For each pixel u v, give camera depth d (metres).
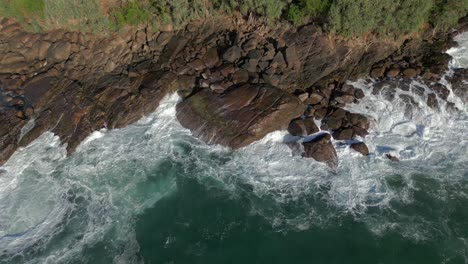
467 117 32.25
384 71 35.25
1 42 41.03
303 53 36.22
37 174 31.84
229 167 31.02
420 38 37.34
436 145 30.81
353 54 36.34
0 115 34.97
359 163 30.08
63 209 29.53
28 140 33.69
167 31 39.78
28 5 39.94
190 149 32.44
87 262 26.36
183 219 28.30
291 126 32.12
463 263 24.27
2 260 26.66
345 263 25.22
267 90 33.28
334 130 31.94
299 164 30.47
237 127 32.00
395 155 30.38
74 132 33.81
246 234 27.11
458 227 26.03
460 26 37.97
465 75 34.06
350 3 34.09
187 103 34.16
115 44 39.31
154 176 30.97
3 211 29.62
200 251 26.52
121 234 27.77
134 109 34.53
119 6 39.50
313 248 26.03
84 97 35.69
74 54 39.06
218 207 28.72
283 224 27.34
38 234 28.12
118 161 32.16
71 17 39.84
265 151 31.59
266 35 37.94
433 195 27.83
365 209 27.50
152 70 36.91
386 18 35.19
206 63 36.88
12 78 37.91
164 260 26.19
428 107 32.62
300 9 36.66
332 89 34.53
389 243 25.66
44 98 35.97
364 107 33.22
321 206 28.00
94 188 30.62
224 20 39.62
